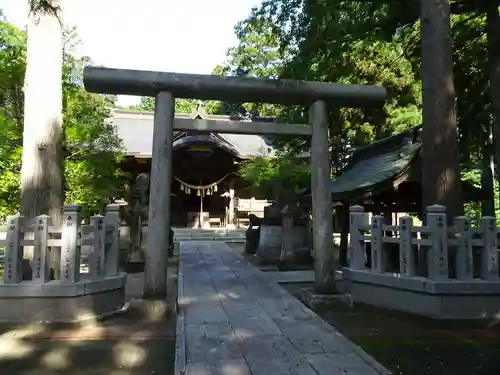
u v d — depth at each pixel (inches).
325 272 261.3
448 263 235.6
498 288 216.2
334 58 406.3
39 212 253.3
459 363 161.8
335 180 494.0
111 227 246.7
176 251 617.0
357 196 366.9
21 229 219.9
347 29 380.8
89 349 178.7
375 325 215.6
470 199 389.1
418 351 175.8
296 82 267.1
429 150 272.8
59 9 266.7
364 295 258.5
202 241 780.6
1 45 394.6
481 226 227.5
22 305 211.5
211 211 1128.8
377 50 512.1
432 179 269.1
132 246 434.6
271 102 274.8
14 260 215.2
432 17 278.8
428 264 226.2
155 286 238.8
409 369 155.7
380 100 277.4
